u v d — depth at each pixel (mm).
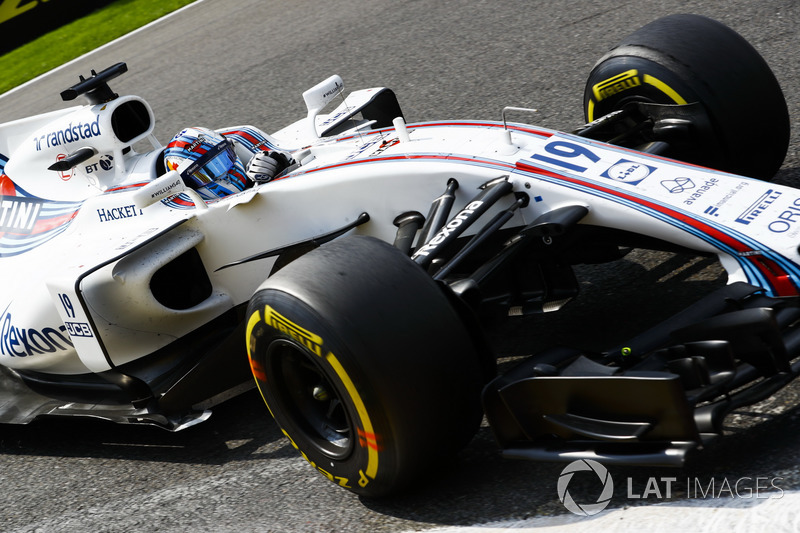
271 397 5680
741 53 7129
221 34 21594
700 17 7453
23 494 7098
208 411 6941
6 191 8797
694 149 7152
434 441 5027
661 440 4547
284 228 7055
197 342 7562
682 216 5457
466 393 5039
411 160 6523
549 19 15398
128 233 7566
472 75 14008
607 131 7609
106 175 8281
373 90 9086
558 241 6090
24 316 7785
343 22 19438
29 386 8375
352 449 5250
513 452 5066
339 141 7738
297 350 5238
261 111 15625
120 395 7664
